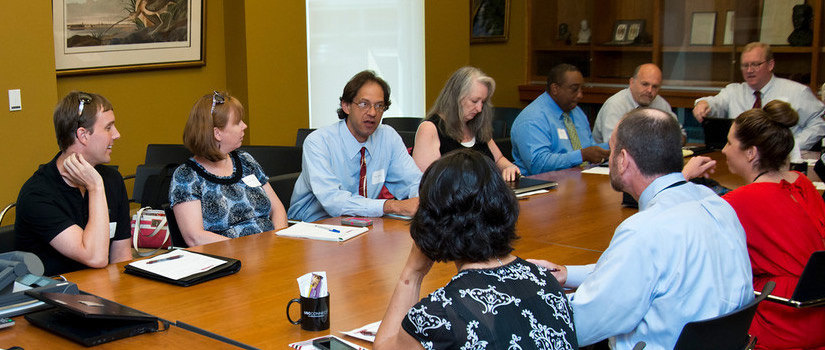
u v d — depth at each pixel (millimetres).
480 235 1572
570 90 5012
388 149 3893
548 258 2689
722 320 1780
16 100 4793
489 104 4375
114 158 5777
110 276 2529
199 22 6152
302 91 6664
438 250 1601
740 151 2736
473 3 8352
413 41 7457
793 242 2533
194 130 3207
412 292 1731
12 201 4844
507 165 4422
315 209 3766
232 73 6391
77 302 2025
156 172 4285
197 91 6285
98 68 5539
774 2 7113
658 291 1852
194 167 3271
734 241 1951
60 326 2002
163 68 5973
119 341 1959
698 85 7730
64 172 2738
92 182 2682
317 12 6703
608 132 5730
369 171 3830
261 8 6262
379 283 2434
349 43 6988
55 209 2666
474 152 1646
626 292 1826
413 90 7547
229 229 3324
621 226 1909
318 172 3609
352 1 6938
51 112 4996
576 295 1868
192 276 2436
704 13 7602
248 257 2746
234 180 3369
